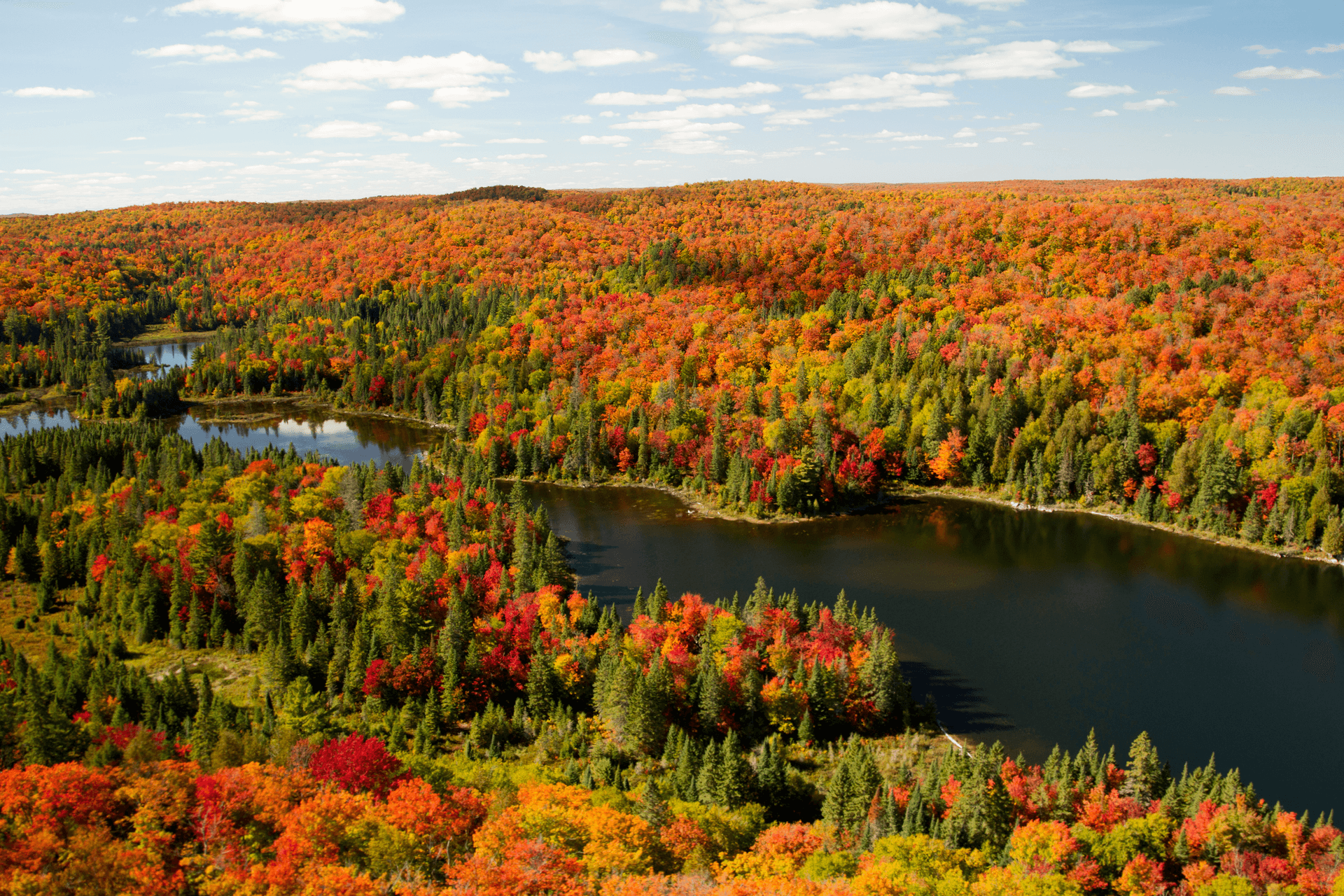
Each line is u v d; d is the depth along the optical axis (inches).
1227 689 5177.2
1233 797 3543.3
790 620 5137.8
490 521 7140.8
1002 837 3486.7
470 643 4879.4
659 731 4335.6
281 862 2549.2
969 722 4776.1
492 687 4800.7
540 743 4274.1
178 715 4308.6
